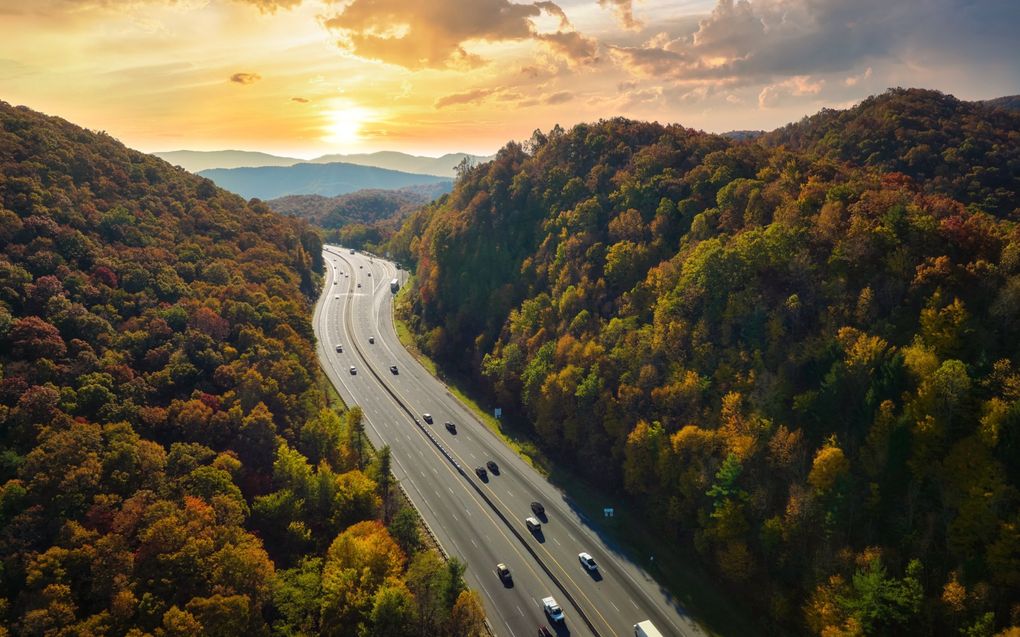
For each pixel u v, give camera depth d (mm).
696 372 96125
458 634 70938
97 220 132125
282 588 74375
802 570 74812
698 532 85938
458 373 160500
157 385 99250
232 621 66312
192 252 145625
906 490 72875
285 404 113062
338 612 72438
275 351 123812
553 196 168500
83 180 146375
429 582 76625
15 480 71438
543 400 118500
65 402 85062
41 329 92250
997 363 71875
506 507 101250
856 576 66625
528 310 142625
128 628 63719
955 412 71438
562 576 84750
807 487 77688
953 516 68375
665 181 142750
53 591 61656
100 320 102938
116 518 72250
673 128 186875
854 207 99938
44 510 70562
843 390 81188
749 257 99438
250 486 92625
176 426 94188
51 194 126500
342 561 78188
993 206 128750
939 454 72125
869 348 79375
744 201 120562
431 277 183875
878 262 90250
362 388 150375
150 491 77688
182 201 177000
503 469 113438
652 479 96938
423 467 113688
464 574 85312
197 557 71062
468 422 132875
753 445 82438
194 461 86625
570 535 94062
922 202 104625
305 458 97438
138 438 85625
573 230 149375
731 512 80625
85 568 67062
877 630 64875
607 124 193250
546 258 153625
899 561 69188
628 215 135875
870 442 75750
